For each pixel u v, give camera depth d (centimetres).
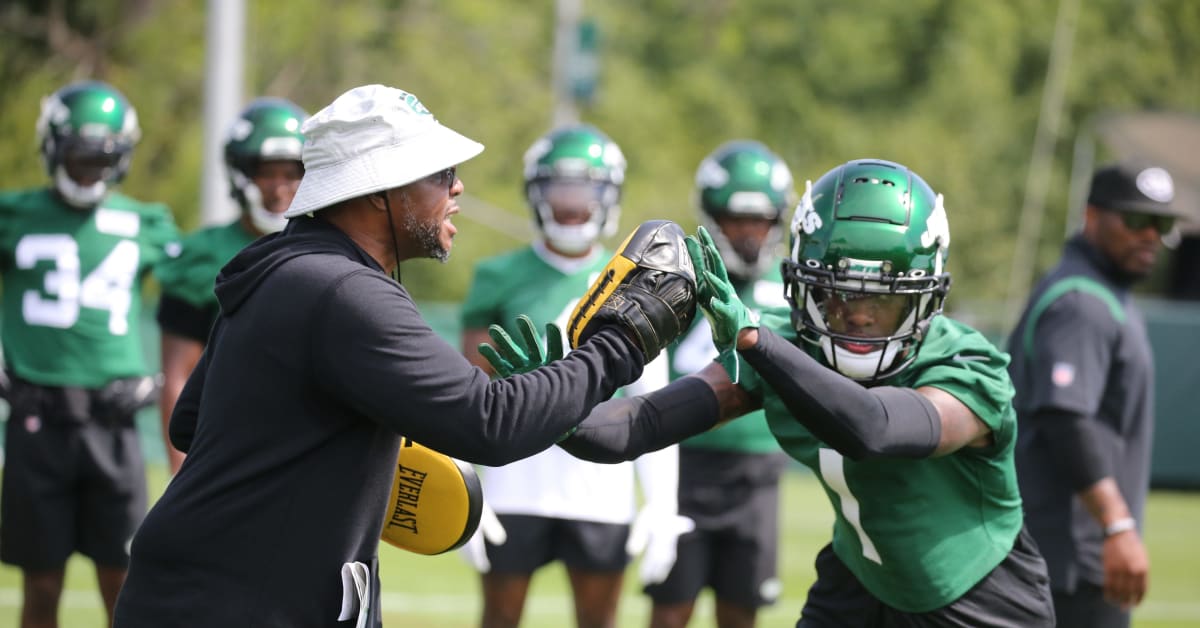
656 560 1975
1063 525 1706
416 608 2784
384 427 1091
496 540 1964
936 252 1173
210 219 4059
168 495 1084
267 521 1055
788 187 2178
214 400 1076
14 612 2602
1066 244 1803
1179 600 3173
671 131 10925
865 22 12081
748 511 2114
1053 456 1698
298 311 1046
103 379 2114
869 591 1301
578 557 2016
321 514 1062
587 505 2005
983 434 1191
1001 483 1230
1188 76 12506
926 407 1141
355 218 1107
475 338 2091
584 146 2064
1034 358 1720
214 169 4050
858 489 1230
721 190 2144
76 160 2128
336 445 1068
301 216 1122
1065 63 11956
